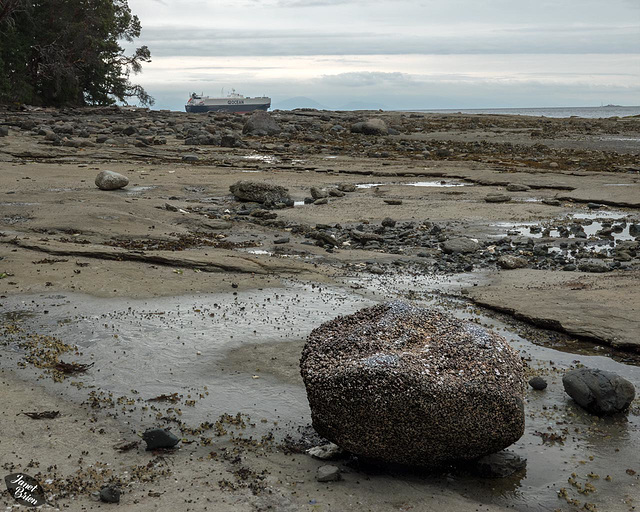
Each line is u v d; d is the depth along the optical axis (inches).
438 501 195.5
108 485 197.2
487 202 805.9
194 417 249.4
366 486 203.3
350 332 227.6
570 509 193.9
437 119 2411.4
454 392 200.7
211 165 1141.1
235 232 621.3
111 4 2815.0
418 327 226.7
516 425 207.9
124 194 789.2
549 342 339.6
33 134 1423.5
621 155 1289.4
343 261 519.8
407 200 819.4
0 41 2257.6
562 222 679.1
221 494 194.9
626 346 323.9
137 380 283.0
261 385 281.0
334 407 207.6
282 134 1695.4
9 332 334.6
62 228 581.6
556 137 1702.8
